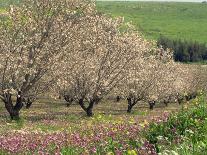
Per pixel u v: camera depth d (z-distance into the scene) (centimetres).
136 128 1853
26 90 3838
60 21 3900
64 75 4203
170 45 19162
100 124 2525
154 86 6153
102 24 4909
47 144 1673
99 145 1516
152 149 1371
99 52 4716
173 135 1622
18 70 3762
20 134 2262
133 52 4878
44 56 3866
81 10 4025
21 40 3825
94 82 4584
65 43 3947
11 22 3875
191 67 12888
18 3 3944
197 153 1271
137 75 5778
